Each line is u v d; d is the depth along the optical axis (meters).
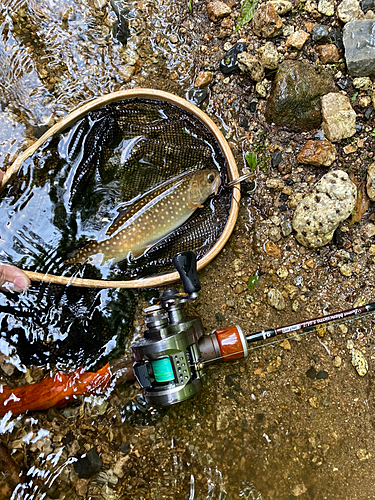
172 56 0.42
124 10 0.42
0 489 0.34
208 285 0.40
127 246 0.37
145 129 0.38
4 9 0.41
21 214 0.37
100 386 0.36
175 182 0.37
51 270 0.37
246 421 0.39
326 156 0.40
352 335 0.40
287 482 0.38
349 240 0.41
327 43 0.41
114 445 0.37
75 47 0.42
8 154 0.40
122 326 0.38
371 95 0.40
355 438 0.39
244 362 0.40
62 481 0.36
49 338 0.37
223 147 0.37
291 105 0.40
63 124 0.36
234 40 0.41
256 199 0.41
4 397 0.35
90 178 0.38
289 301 0.40
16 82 0.41
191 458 0.38
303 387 0.40
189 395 0.30
